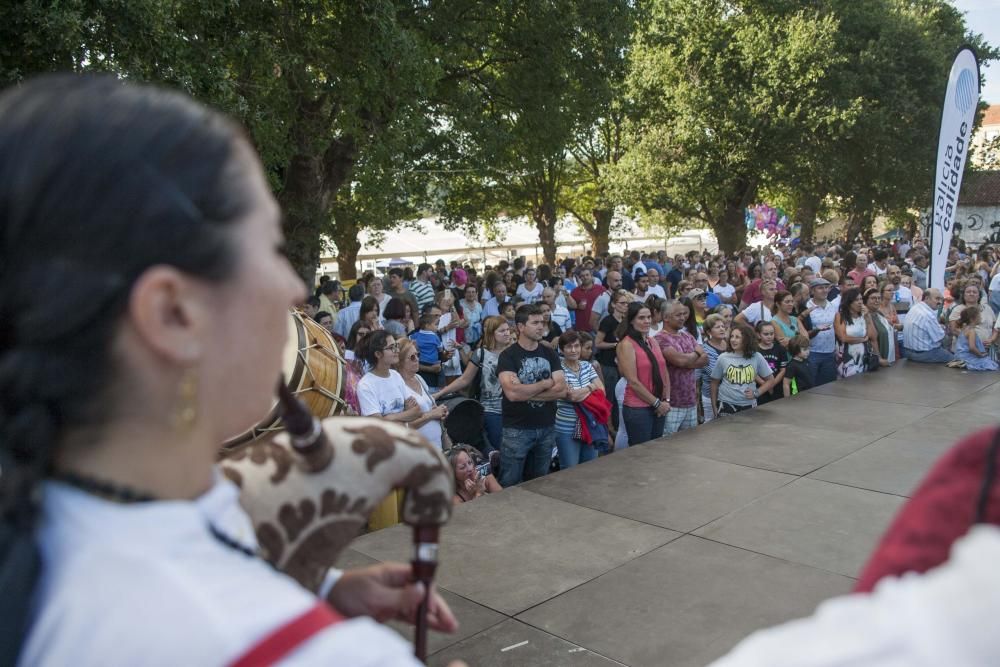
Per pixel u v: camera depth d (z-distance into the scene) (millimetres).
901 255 24406
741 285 15578
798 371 8320
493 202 28328
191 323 587
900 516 597
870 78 25219
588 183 31734
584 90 16109
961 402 7262
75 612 536
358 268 31703
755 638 542
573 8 14586
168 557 562
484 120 15250
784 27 25406
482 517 4598
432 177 21484
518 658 3166
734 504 4754
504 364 5766
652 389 6570
